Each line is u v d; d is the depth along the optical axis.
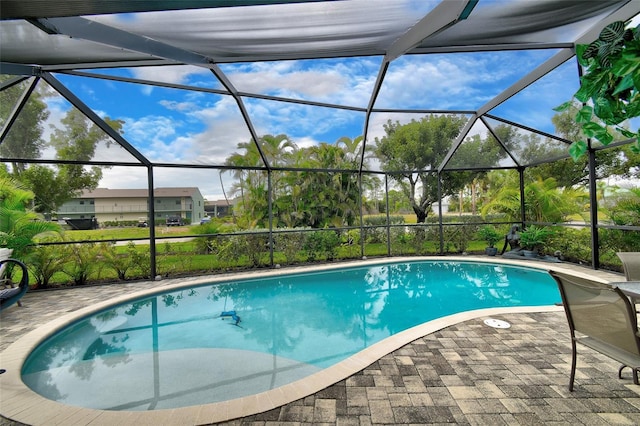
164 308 6.32
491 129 9.00
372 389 2.74
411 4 3.26
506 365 3.12
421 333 3.95
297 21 3.44
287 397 2.63
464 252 10.84
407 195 12.02
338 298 6.97
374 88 6.83
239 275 8.10
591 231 7.73
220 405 2.54
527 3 3.65
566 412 2.36
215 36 3.77
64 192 7.93
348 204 12.13
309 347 4.46
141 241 8.81
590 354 3.33
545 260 9.00
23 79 5.80
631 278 3.70
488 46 5.19
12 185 6.87
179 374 3.65
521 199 10.49
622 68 1.23
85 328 5.23
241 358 4.09
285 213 11.80
